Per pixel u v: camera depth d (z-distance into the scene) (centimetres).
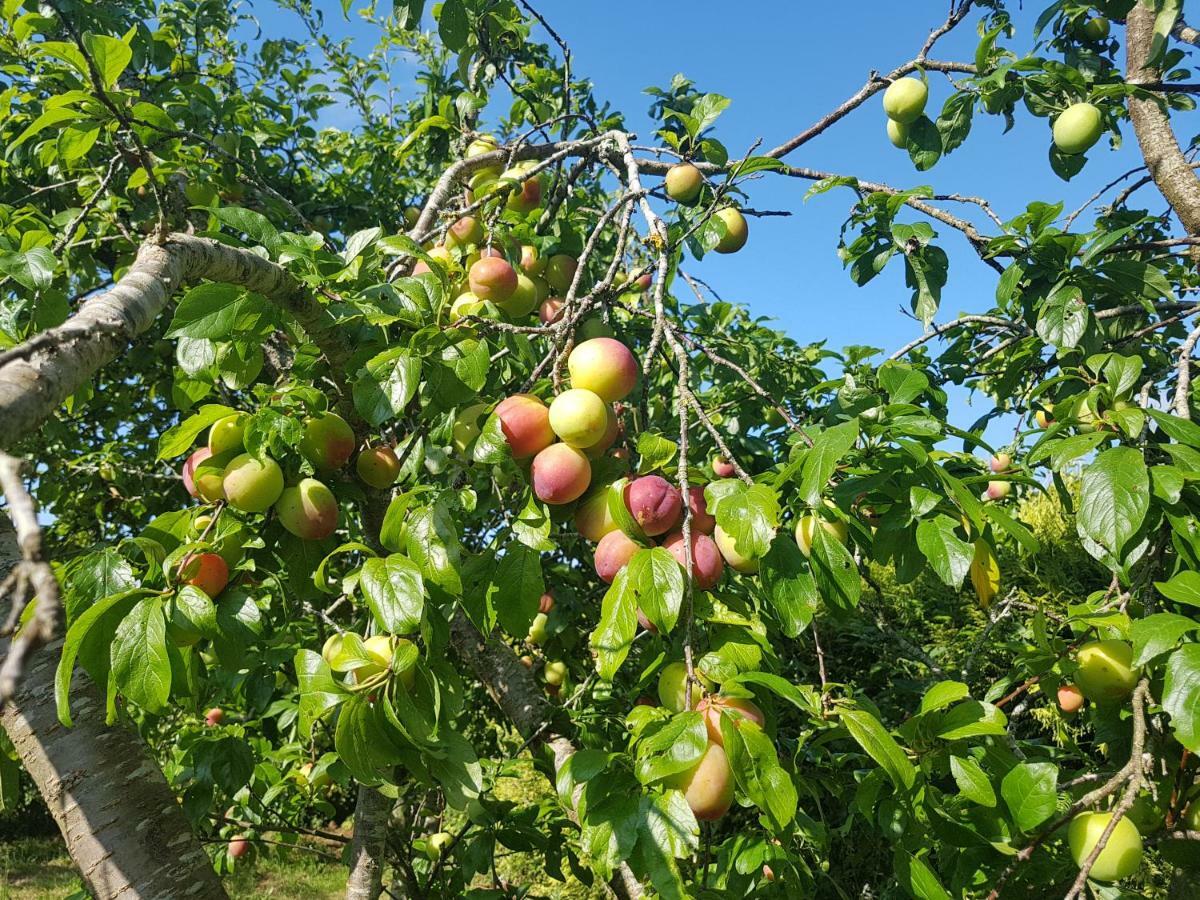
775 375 386
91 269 351
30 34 254
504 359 237
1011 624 460
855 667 529
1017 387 321
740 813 404
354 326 182
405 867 282
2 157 343
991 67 263
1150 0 269
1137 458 155
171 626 151
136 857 172
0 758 206
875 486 169
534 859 515
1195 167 279
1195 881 182
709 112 275
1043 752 223
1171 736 177
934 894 138
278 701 330
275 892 756
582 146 262
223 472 180
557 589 325
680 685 149
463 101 303
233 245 178
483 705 408
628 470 182
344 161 511
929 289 251
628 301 311
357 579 161
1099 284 239
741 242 299
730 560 168
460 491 156
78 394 251
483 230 266
